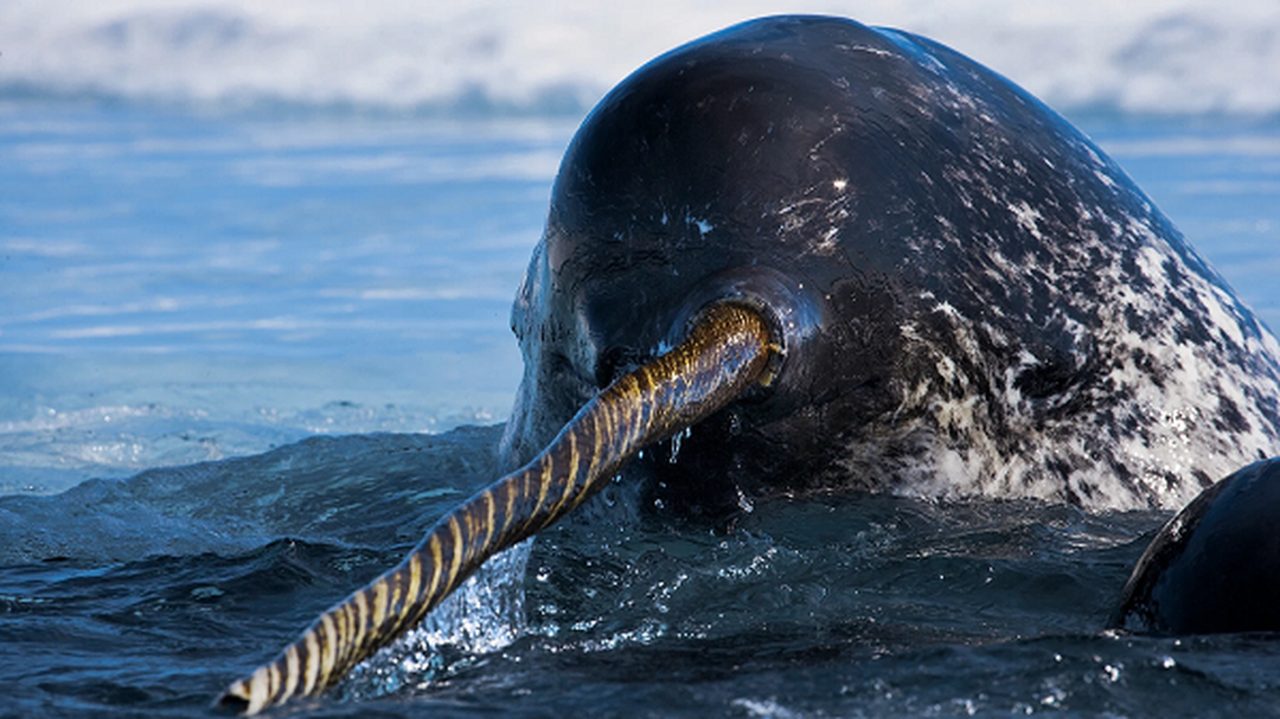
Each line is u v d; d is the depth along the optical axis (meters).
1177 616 16.52
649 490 21.47
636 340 20.44
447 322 44.56
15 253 53.22
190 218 59.25
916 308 20.77
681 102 20.58
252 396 36.75
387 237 55.59
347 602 13.43
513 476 15.27
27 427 34.09
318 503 26.09
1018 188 22.16
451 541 14.30
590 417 16.28
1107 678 14.23
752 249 20.14
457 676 15.09
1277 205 55.59
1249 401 23.38
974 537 20.42
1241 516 16.61
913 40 23.19
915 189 20.98
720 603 18.28
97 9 96.81
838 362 20.39
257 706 12.56
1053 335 21.77
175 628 17.89
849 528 20.70
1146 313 22.70
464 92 93.06
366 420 34.91
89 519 24.98
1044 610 18.22
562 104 92.38
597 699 13.96
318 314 45.47
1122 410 22.30
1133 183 24.62
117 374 38.81
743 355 18.88
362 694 14.34
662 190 20.44
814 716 13.48
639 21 93.81
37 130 85.06
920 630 17.28
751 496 21.16
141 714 14.20
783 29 21.88
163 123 89.25
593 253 20.84
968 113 22.33
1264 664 14.59
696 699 13.89
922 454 21.33
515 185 64.88
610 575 19.27
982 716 13.48
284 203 62.00
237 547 23.34
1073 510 21.66
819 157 20.52
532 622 17.30
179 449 32.25
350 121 91.62
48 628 17.77
